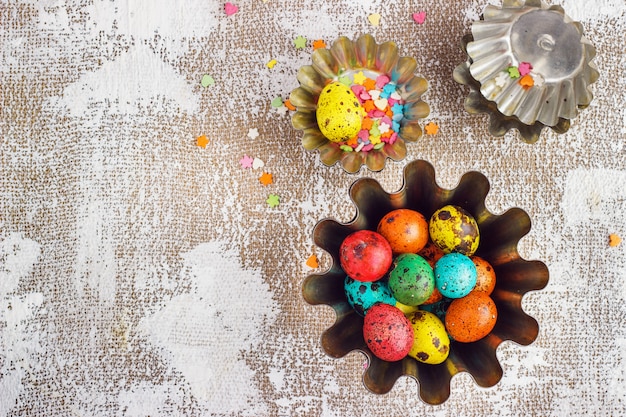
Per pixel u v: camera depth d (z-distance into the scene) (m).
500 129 0.49
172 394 0.51
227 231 0.51
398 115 0.49
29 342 0.52
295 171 0.51
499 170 0.51
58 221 0.52
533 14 0.48
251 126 0.52
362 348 0.45
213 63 0.52
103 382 0.51
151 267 0.52
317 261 0.51
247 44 0.52
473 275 0.45
